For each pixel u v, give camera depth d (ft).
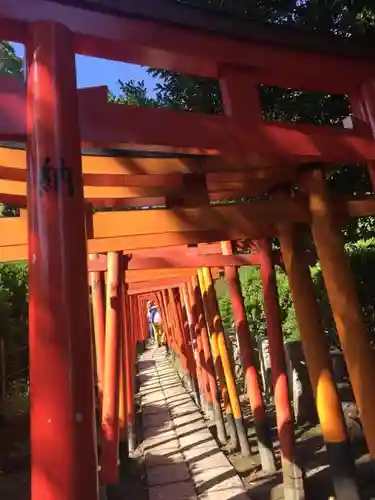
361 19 14.73
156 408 43.52
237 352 45.98
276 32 9.98
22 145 12.09
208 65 9.82
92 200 15.43
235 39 9.80
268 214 14.25
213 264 23.85
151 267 23.03
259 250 20.25
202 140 9.42
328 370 14.39
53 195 6.77
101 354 23.82
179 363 60.03
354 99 11.33
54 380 6.16
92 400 6.37
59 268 6.54
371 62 11.00
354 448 21.35
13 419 31.73
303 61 10.41
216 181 14.75
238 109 9.96
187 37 9.36
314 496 18.47
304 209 14.29
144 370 72.64
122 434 25.57
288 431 18.70
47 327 6.32
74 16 8.18
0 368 33.76
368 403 11.70
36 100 7.15
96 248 17.40
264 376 39.83
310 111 17.24
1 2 7.48
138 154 13.08
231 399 28.12
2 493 21.89
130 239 17.58
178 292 50.57
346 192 20.24
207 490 21.95
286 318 37.96
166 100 20.90
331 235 13.08
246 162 12.10
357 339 12.10
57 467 5.93
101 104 8.64
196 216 14.57
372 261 23.24
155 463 26.86
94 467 6.15
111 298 20.11
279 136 10.29
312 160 10.78
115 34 8.61
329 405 14.08
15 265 40.88
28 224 6.84
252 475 23.75
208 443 30.01
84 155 12.90
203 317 35.17
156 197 15.46
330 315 26.35
